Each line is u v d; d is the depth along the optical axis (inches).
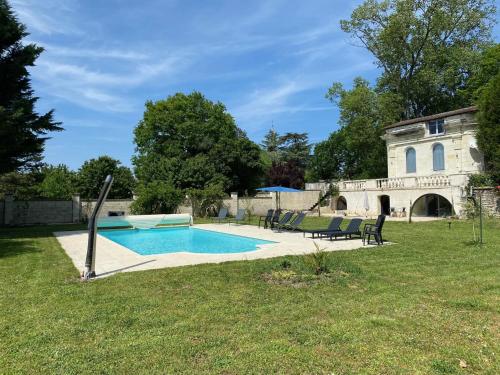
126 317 215.9
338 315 214.7
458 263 364.2
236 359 160.7
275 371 150.4
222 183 1376.7
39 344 179.0
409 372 148.1
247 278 310.3
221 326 200.1
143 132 1845.5
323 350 168.9
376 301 239.6
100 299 254.5
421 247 472.4
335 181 1454.2
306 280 297.7
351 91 1533.0
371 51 1541.6
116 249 520.1
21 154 840.3
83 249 521.0
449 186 987.9
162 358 162.7
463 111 1071.6
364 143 1505.9
